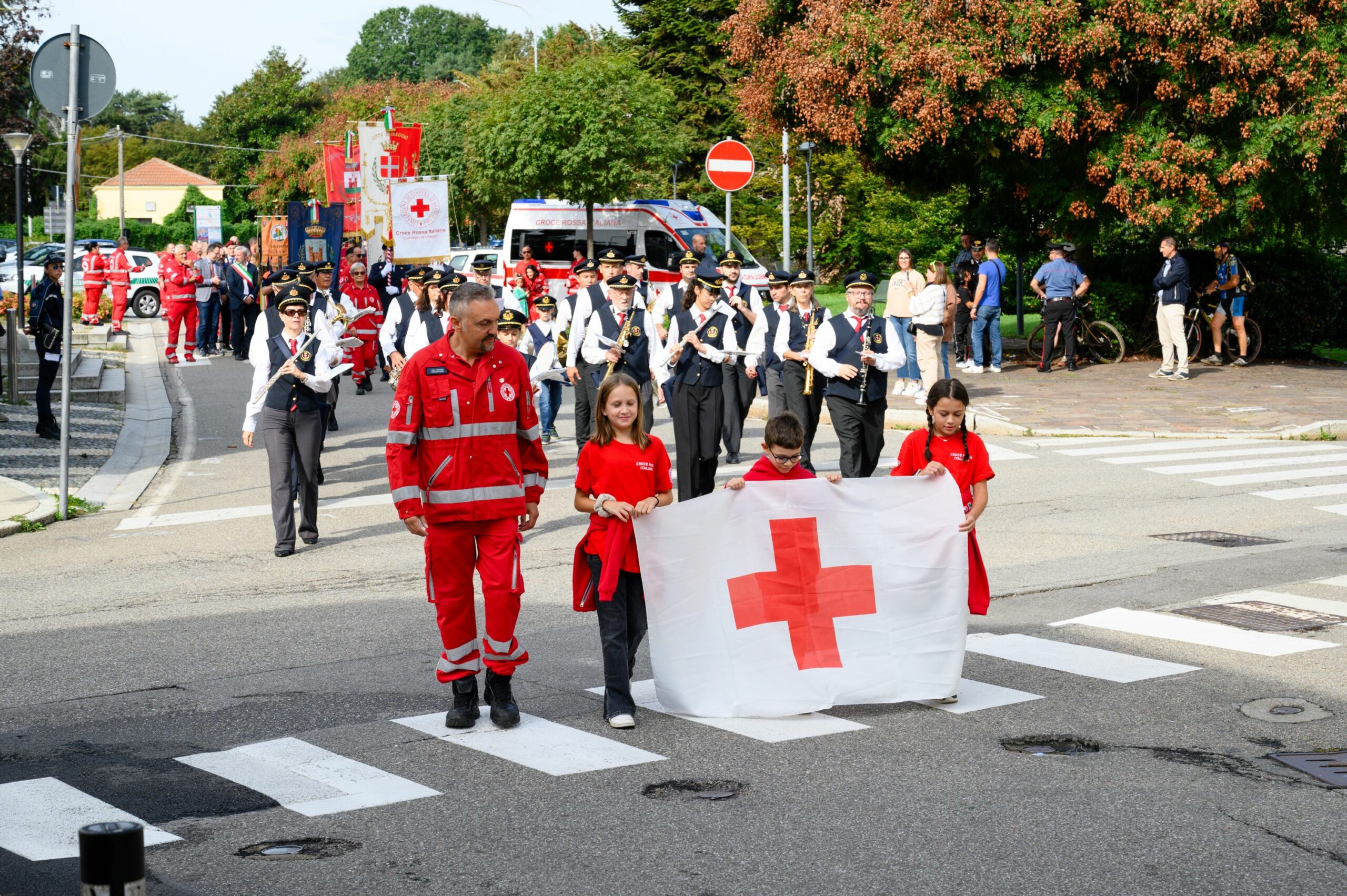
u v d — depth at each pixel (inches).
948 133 856.3
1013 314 1330.0
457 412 245.4
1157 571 386.9
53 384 692.7
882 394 447.5
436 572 249.6
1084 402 761.6
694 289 458.9
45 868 184.9
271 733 248.1
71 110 485.1
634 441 258.5
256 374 432.5
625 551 256.1
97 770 227.5
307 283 492.7
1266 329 955.3
